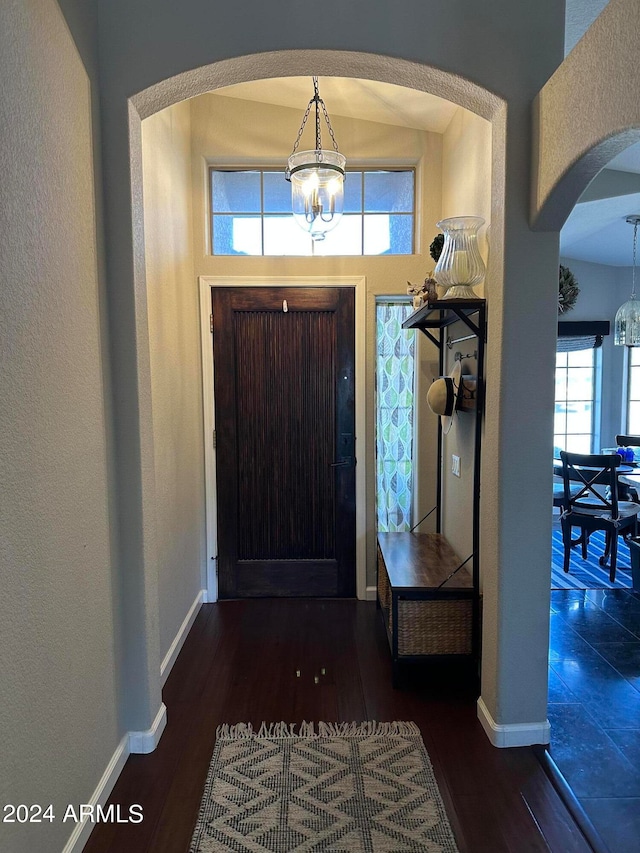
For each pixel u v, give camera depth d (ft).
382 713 7.57
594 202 11.46
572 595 11.99
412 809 5.82
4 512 4.06
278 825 5.62
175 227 9.58
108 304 6.33
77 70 5.57
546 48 6.22
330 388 11.39
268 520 11.64
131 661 6.70
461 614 8.08
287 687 8.27
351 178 11.19
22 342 4.35
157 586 7.17
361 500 11.51
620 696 8.03
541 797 6.00
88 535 5.67
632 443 16.99
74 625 5.30
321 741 6.96
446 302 7.60
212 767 6.49
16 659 4.21
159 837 5.49
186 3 6.10
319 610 11.14
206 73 6.25
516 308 6.43
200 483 11.35
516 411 6.53
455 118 9.89
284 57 6.13
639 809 5.83
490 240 6.87
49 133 4.91
